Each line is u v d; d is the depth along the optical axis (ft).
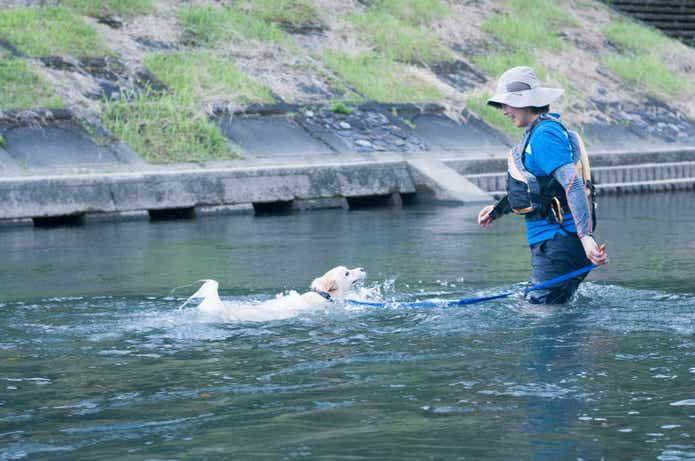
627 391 24.26
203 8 131.95
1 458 19.76
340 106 113.39
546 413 22.41
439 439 20.59
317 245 62.23
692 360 27.53
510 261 53.26
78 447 20.43
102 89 104.17
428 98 123.95
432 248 60.03
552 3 176.86
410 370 27.04
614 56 159.84
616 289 41.50
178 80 110.73
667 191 113.80
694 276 45.57
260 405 23.62
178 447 20.33
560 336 31.35
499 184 106.22
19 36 108.78
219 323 34.76
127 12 124.88
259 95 112.16
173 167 92.68
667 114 141.90
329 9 145.28
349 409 23.11
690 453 19.47
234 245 62.69
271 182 91.76
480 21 157.89
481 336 31.65
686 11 197.98
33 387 25.75
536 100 37.68
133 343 31.42
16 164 86.12
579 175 37.11
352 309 37.55
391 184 99.04
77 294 42.52
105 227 76.79
